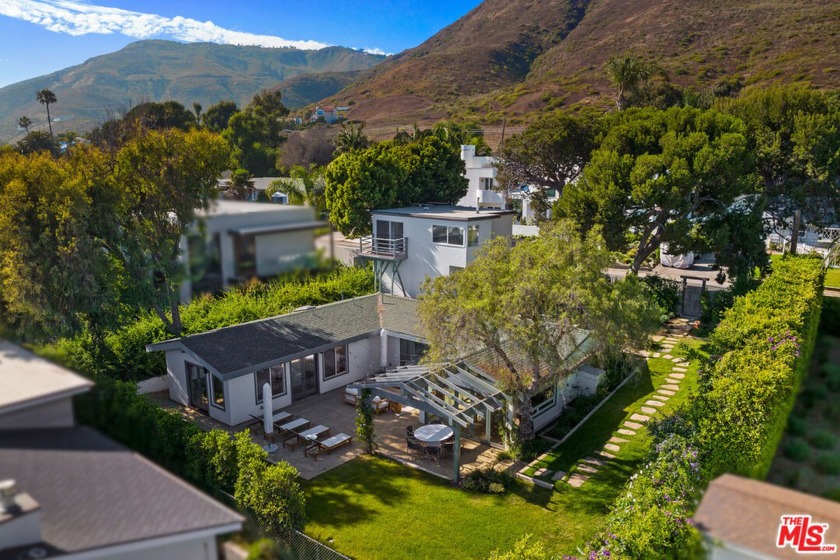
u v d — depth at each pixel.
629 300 16.12
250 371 19.73
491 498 15.19
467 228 30.33
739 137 26.44
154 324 22.38
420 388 17.33
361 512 14.68
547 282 15.75
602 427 18.78
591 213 28.62
